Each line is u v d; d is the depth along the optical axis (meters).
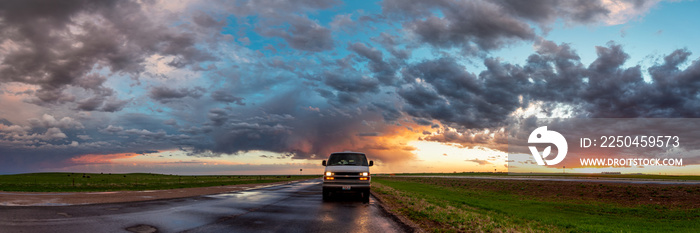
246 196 21.31
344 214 12.36
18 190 24.77
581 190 50.09
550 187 56.38
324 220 10.71
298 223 10.00
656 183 53.09
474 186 69.75
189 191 26.80
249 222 10.03
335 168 18.06
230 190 29.20
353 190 17.61
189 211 12.43
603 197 44.06
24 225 8.30
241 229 8.76
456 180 90.25
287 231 8.61
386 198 21.02
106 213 11.00
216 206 14.57
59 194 19.75
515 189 58.91
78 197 17.38
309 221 10.44
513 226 11.26
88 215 10.40
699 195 37.06
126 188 32.34
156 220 9.88
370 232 8.70
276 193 25.02
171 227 8.78
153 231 8.12
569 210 29.52
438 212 13.72
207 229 8.63
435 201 20.92
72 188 30.06
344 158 19.52
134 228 8.38
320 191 28.27
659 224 19.48
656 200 38.16
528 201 36.66
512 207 26.48
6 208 11.46
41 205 12.67
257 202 16.92
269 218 10.99
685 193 39.03
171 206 14.05
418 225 10.31
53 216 9.90
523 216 17.81
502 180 80.31
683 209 32.19
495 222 11.88
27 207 11.89
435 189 50.25
